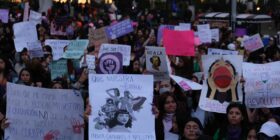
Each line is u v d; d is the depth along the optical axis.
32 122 8.10
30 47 14.52
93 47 13.79
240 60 9.34
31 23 15.66
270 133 7.98
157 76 11.27
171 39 13.12
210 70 9.36
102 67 10.14
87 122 8.13
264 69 9.27
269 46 19.33
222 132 8.45
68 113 8.24
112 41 15.77
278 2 47.03
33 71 10.70
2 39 19.22
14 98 7.97
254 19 35.09
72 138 8.27
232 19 30.70
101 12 34.88
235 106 8.33
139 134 7.84
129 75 7.93
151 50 11.26
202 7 45.75
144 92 7.92
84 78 10.34
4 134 8.09
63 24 22.27
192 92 10.60
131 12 39.03
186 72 12.97
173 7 38.16
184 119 8.70
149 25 27.31
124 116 7.86
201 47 16.62
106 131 7.83
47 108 8.16
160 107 8.80
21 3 35.06
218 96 9.29
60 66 13.27
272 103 9.23
